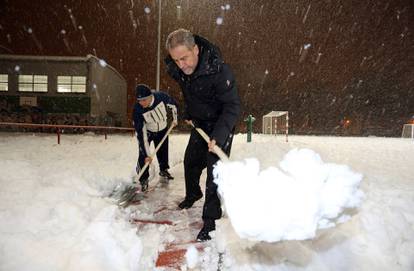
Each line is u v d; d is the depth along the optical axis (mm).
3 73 25125
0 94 25156
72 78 25422
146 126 5215
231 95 2975
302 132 38406
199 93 3062
